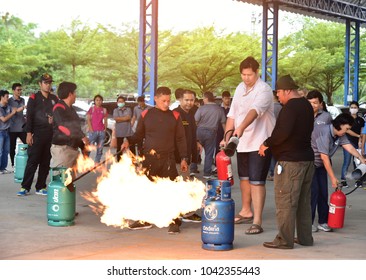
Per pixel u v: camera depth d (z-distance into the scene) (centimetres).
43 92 1099
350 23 3806
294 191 703
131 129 1551
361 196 1184
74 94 920
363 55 5519
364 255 687
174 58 4578
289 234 711
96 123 1648
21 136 1545
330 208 827
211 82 4825
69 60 4897
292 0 3070
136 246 718
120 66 4691
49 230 808
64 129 905
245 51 4797
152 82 2105
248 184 858
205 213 696
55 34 4984
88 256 666
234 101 847
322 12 3344
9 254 675
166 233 794
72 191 838
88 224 851
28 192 1122
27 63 5147
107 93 6331
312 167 717
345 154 1361
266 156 807
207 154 1414
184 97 1211
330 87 5572
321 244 745
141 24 2112
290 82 705
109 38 4700
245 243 739
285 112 694
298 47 5300
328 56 5341
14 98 1515
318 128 811
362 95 6644
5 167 1495
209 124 1402
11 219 882
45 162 1117
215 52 4616
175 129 853
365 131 1327
